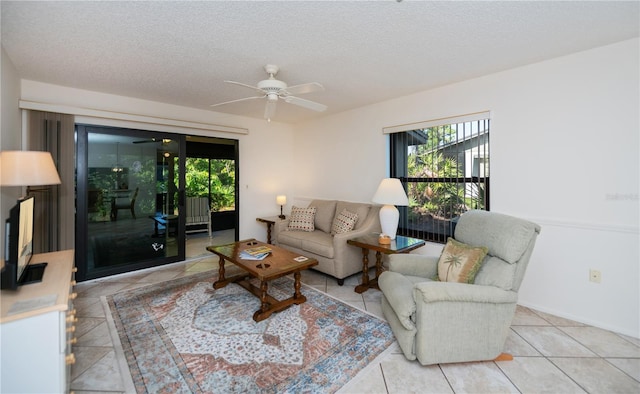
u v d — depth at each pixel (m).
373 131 3.91
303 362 1.83
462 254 2.08
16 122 2.64
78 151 3.20
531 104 2.57
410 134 3.57
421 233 3.48
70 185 3.08
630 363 1.83
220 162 6.89
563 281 2.44
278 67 2.60
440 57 2.41
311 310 2.54
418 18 1.82
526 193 2.62
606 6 1.70
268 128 4.93
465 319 1.77
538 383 1.65
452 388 1.61
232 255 2.81
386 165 3.79
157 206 3.79
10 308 1.24
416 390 1.59
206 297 2.81
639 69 2.09
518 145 2.66
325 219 3.98
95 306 2.61
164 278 3.36
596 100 2.26
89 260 3.30
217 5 1.67
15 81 2.60
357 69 2.67
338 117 4.39
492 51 2.31
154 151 3.74
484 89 2.85
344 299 2.78
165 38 2.07
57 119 3.01
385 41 2.13
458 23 1.88
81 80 2.91
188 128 4.02
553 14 1.78
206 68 2.62
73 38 2.06
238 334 2.15
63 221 3.03
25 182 1.77
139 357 1.88
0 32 1.97
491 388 1.61
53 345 1.27
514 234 1.85
